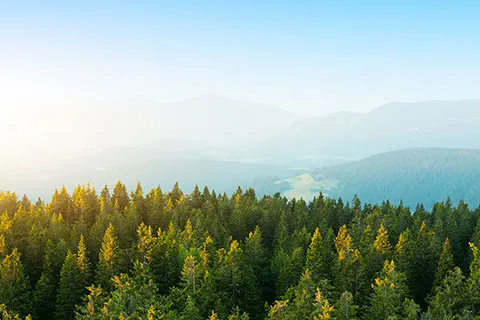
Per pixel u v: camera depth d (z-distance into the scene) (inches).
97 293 1865.2
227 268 2228.1
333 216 3983.8
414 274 2522.1
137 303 1800.0
